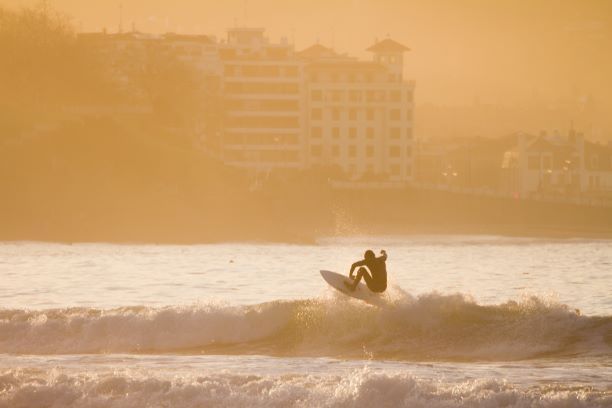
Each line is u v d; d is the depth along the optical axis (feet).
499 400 490.49
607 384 551.18
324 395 499.92
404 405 488.44
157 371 606.14
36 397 515.50
